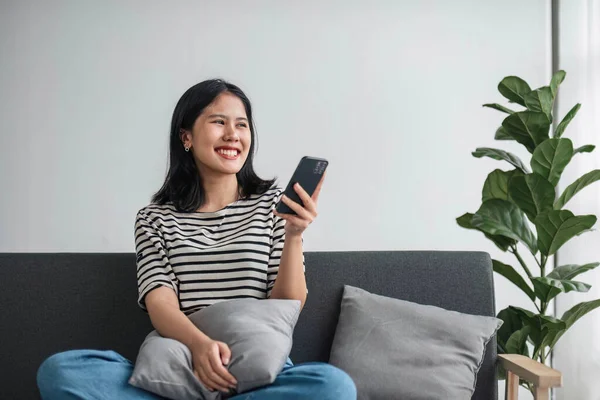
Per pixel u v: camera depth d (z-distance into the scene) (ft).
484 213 8.71
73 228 11.43
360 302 7.64
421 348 7.29
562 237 8.56
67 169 11.46
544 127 8.81
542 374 6.75
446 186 11.66
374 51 11.68
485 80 11.71
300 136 11.53
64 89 11.50
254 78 11.55
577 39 11.35
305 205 6.77
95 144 11.48
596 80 11.19
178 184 7.64
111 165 11.49
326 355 7.75
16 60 11.49
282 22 11.61
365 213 11.57
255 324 6.47
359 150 11.60
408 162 11.64
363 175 11.59
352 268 7.91
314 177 6.75
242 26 11.58
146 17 11.57
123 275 7.64
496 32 11.73
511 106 11.70
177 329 6.49
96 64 11.53
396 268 7.93
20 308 7.50
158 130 11.52
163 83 11.53
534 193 8.60
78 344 7.51
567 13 11.44
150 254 7.21
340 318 7.68
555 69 11.65
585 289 8.17
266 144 11.48
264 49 11.58
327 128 11.57
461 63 11.72
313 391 5.71
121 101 11.52
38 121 11.48
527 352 8.70
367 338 7.41
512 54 11.71
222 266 7.14
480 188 11.68
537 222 8.47
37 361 7.45
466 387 7.20
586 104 11.18
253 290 7.12
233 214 7.48
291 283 7.00
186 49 11.55
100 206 11.46
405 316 7.52
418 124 11.67
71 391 5.80
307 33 11.63
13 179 11.44
